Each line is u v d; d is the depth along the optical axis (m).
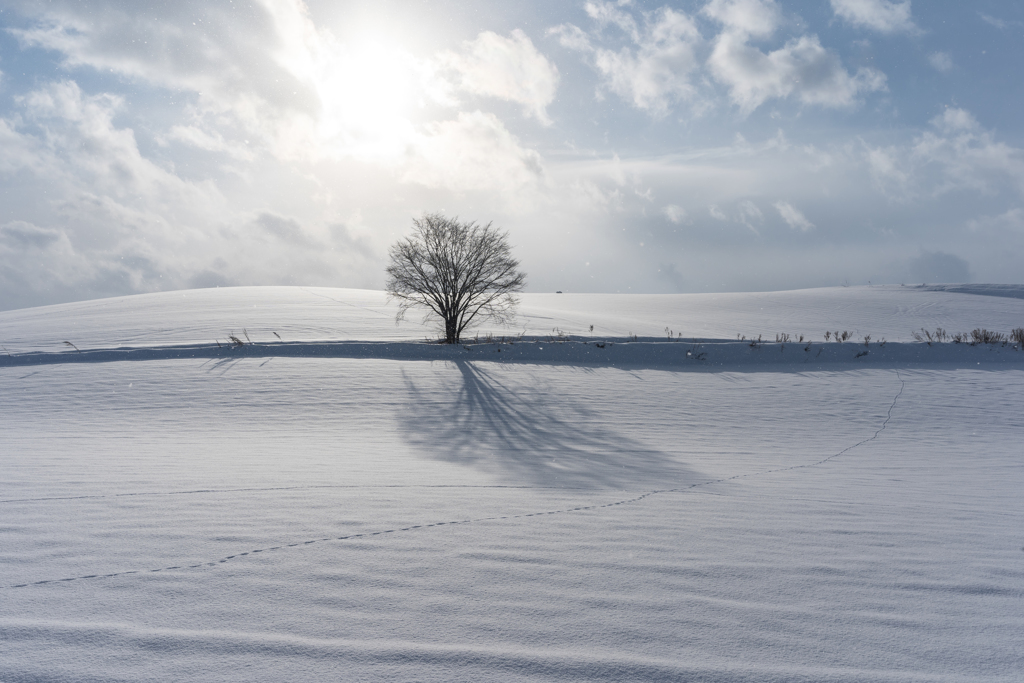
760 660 2.42
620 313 51.53
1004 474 8.27
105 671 2.24
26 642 2.45
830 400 17.19
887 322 46.41
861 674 2.32
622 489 6.43
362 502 5.18
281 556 3.60
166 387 17.73
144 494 5.43
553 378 20.34
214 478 6.41
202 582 3.15
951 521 5.02
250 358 22.36
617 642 2.55
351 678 2.22
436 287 27.56
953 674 2.33
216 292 52.34
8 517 4.50
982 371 21.75
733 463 9.14
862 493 6.49
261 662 2.32
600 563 3.60
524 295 69.00
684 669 2.33
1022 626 2.79
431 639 2.55
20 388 17.56
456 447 10.43
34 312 43.69
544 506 5.23
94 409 14.98
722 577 3.40
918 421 14.41
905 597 3.15
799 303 57.75
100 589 3.04
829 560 3.77
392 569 3.40
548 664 2.35
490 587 3.16
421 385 18.50
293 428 12.75
